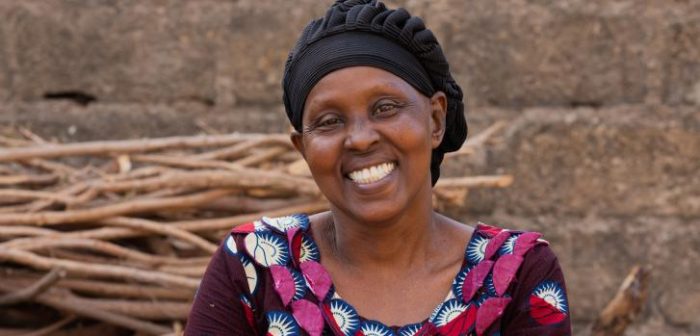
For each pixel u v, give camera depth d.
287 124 4.00
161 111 4.04
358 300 1.73
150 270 2.83
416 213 1.73
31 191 3.00
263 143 3.15
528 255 1.74
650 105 3.89
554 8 3.91
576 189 3.90
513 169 3.92
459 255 1.77
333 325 1.69
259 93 4.03
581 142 3.90
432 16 3.96
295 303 1.70
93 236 2.87
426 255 1.76
